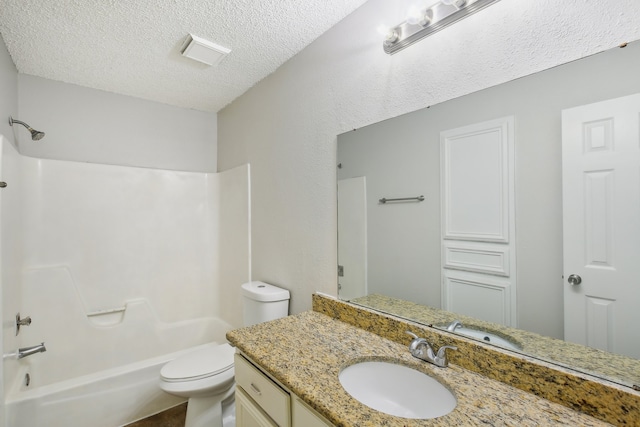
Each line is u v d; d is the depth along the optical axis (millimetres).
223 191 2586
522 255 876
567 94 797
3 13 1355
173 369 1631
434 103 1091
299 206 1721
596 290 748
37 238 1920
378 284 1278
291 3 1330
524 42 875
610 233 728
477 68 975
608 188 732
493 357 878
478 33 971
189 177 2568
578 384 730
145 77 2041
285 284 1823
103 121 2262
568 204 792
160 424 1916
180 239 2508
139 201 2334
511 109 899
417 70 1143
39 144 2021
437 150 1083
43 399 1671
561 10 811
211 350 1873
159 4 1319
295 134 1756
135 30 1511
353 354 1031
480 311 967
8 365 1407
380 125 1279
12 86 1802
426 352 981
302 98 1703
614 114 726
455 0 967
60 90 2100
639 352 688
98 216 2162
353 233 1396
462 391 809
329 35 1524
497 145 929
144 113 2439
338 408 734
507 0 909
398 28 1160
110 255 2201
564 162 800
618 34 728
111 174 2223
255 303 1749
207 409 1656
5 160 1354
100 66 1885
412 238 1163
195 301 2559
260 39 1604
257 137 2131
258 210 2109
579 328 772
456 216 1031
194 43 1603
